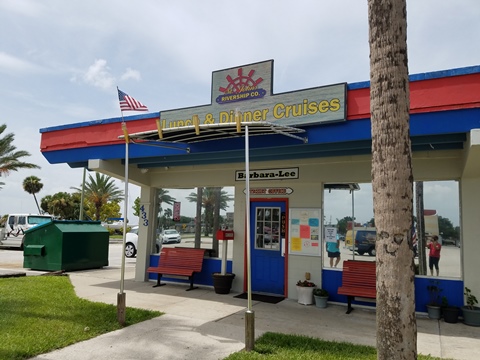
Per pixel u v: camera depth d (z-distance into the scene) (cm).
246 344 539
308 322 707
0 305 754
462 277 757
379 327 353
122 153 944
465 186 765
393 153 358
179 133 761
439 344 595
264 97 759
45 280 1080
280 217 954
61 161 1038
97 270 1383
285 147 821
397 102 364
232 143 814
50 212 5078
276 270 945
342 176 884
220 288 946
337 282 869
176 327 652
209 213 1062
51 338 573
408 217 353
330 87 698
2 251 2291
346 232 880
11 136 2941
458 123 608
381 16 378
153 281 1110
